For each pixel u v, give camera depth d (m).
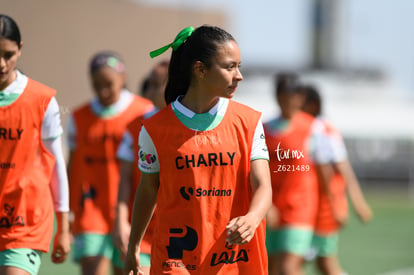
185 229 15.30
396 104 129.00
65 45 103.62
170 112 15.47
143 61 115.19
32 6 100.31
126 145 22.94
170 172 15.29
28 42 99.81
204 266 15.27
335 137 31.59
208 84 15.11
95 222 25.67
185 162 15.22
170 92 15.90
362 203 34.28
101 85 26.39
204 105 15.32
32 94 18.34
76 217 26.00
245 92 134.50
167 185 15.35
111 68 26.36
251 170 15.42
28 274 17.97
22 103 18.27
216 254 15.30
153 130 15.40
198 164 15.23
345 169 31.73
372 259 47.22
